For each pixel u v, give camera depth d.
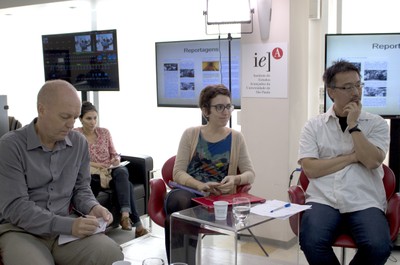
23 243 2.01
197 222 2.37
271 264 2.54
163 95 4.57
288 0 3.45
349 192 2.47
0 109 4.24
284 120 3.58
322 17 3.79
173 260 2.53
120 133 5.27
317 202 2.55
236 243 2.26
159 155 5.02
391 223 2.41
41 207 2.16
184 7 4.59
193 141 2.92
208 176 2.88
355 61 3.42
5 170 2.07
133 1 4.64
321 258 2.33
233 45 4.07
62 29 5.60
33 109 6.03
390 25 3.70
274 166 3.67
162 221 2.86
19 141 2.12
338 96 2.54
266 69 3.61
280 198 3.66
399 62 3.38
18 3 5.00
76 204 2.32
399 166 3.37
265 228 2.47
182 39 4.64
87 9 5.11
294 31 3.55
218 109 2.82
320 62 3.84
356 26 3.81
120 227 4.18
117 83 4.77
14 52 6.07
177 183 2.86
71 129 2.18
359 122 2.59
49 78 5.17
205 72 4.27
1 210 2.09
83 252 2.07
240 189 2.80
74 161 2.28
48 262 1.98
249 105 3.73
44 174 2.16
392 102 3.42
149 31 4.86
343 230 2.45
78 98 2.15
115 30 4.65
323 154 2.64
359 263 2.32
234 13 3.45
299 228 2.50
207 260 2.46
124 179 3.88
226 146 2.89
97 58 4.80
